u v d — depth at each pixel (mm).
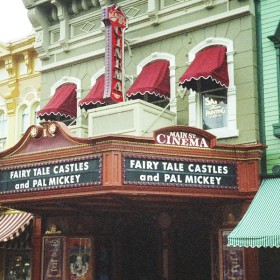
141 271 17797
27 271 19672
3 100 22562
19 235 18516
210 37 16109
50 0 19703
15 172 14898
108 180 12914
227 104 15594
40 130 14492
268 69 15133
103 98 16438
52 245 18219
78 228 17797
